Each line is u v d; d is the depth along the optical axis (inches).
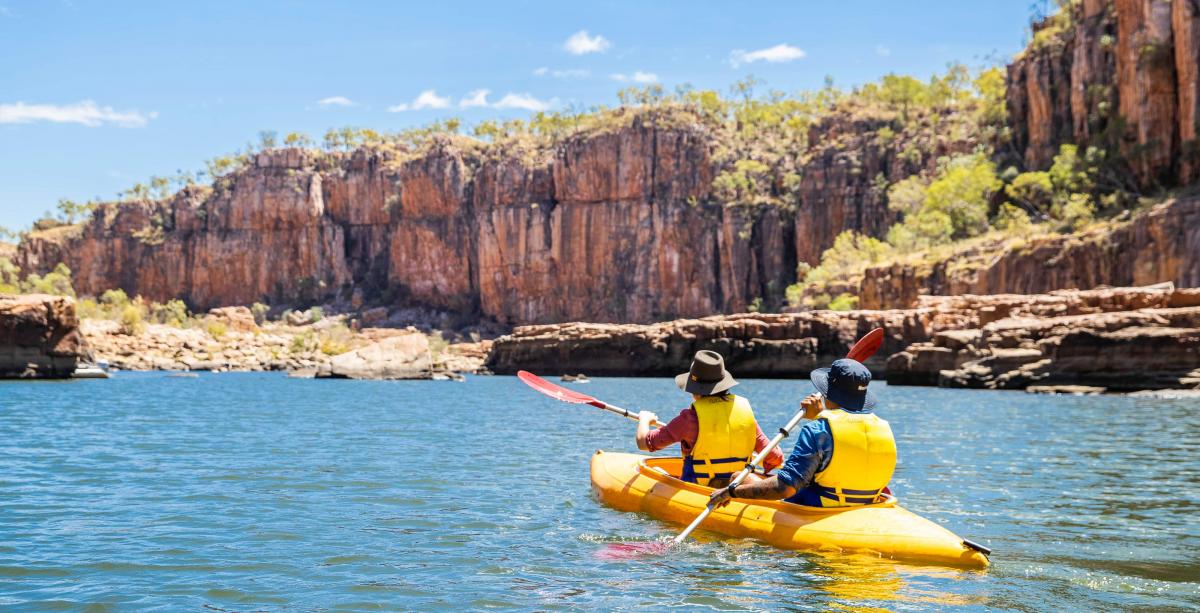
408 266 6850.4
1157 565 284.4
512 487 446.0
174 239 7450.8
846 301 3240.7
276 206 7204.7
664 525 346.6
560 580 272.1
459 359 3612.2
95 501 404.2
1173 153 3110.2
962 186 3786.9
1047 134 3932.1
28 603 248.4
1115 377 1385.3
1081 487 435.5
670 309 5841.5
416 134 7834.6
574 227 6112.2
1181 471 492.7
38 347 1770.4
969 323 1886.1
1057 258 2586.1
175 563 292.8
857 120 5708.7
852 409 305.7
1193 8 3009.4
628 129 6048.2
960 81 6205.7
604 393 1776.6
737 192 5831.7
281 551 309.6
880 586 259.8
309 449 619.8
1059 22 4101.9
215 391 1569.9
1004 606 242.2
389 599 253.3
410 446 642.8
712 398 352.5
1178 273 2325.3
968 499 401.1
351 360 2174.0
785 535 303.9
